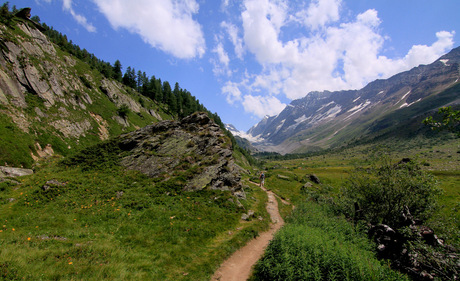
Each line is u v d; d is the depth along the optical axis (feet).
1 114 142.31
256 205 90.43
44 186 70.49
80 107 247.91
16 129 143.33
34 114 173.88
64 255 36.94
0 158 112.47
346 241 48.70
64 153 170.09
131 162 98.89
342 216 73.05
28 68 195.21
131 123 335.06
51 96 209.77
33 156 139.13
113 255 40.45
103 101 310.86
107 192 72.74
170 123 129.49
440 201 107.45
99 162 98.94
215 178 90.07
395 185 66.44
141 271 37.40
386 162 73.10
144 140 115.03
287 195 127.44
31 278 29.17
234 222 67.31
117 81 465.47
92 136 227.61
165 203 69.62
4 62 176.04
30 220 53.11
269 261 40.16
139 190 77.05
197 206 71.20
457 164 411.54
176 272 39.52
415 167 67.82
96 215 58.44
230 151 108.88
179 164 96.02
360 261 34.63
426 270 37.99
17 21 247.09
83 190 72.43
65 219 55.11
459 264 35.53
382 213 68.03
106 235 49.19
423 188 62.75
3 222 50.62
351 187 81.15
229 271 42.98
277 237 45.65
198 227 58.75
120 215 59.82
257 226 66.59
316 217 71.97
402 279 32.22
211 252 48.39
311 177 184.03
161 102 575.79
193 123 129.59
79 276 32.04
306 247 40.19
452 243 45.47
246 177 176.14
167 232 54.13
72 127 207.31
